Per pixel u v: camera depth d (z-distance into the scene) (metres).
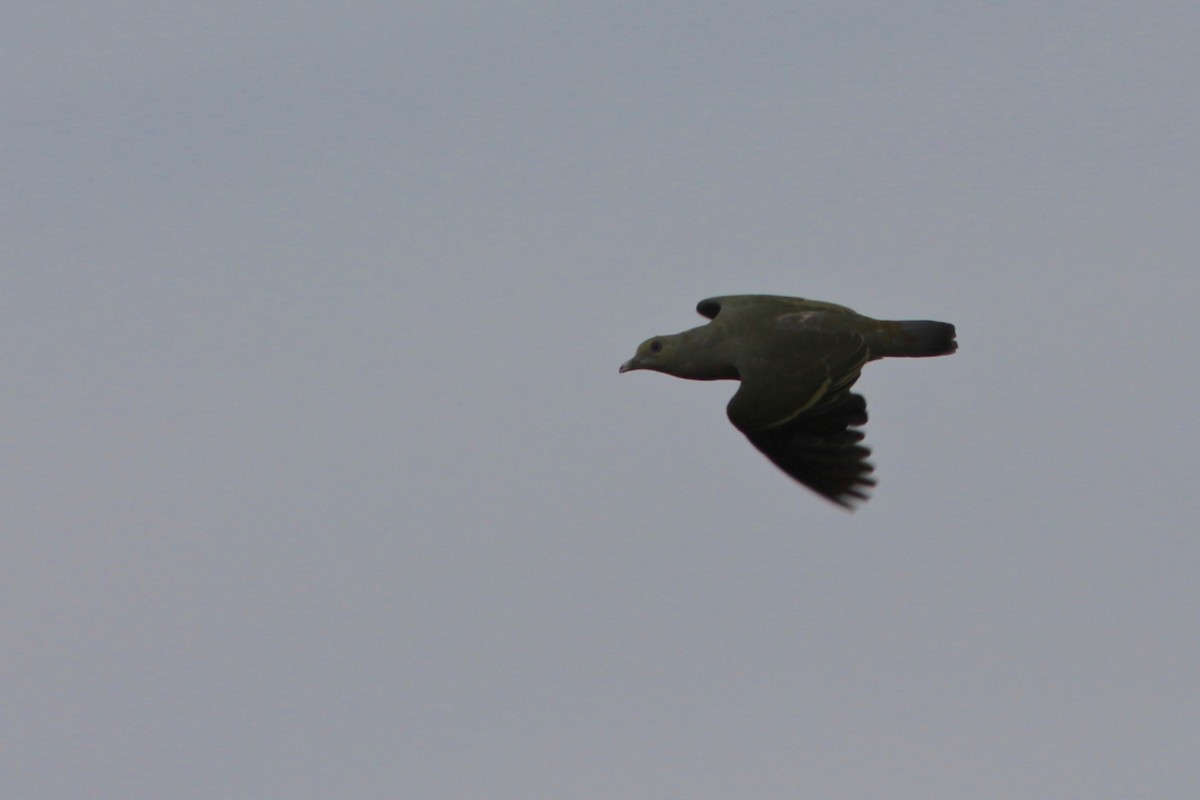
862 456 14.06
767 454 14.19
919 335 14.38
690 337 14.95
